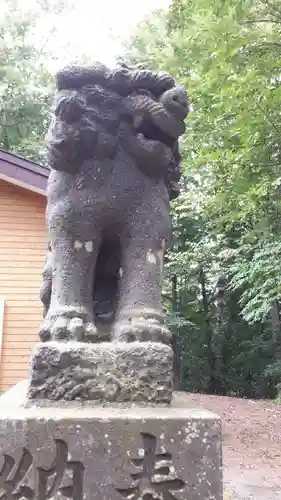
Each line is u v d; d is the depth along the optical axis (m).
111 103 1.43
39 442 1.07
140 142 1.44
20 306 5.28
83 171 1.44
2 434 1.07
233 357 10.45
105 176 1.44
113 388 1.20
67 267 1.40
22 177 5.14
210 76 3.90
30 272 5.36
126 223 1.45
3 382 5.09
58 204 1.44
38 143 9.07
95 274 1.62
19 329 5.23
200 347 10.62
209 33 3.61
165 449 1.09
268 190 4.54
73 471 1.07
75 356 1.21
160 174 1.51
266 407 6.49
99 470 1.07
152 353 1.24
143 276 1.40
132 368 1.22
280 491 3.05
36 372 1.21
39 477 1.06
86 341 1.30
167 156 1.48
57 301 1.38
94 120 1.42
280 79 4.12
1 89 9.01
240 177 4.54
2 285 5.30
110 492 1.06
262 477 3.36
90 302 1.41
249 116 3.93
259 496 2.94
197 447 1.10
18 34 9.66
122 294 1.41
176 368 10.21
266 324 10.14
